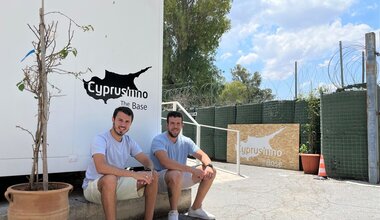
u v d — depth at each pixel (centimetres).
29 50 319
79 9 353
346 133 679
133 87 401
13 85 310
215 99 1383
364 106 662
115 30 383
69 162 346
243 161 948
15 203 239
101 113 371
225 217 413
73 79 349
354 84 708
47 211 238
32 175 255
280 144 862
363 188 591
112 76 380
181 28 2156
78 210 324
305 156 766
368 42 648
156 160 391
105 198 304
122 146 342
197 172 381
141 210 380
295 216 419
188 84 2045
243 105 966
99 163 311
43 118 251
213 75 2255
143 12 411
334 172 694
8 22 308
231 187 602
